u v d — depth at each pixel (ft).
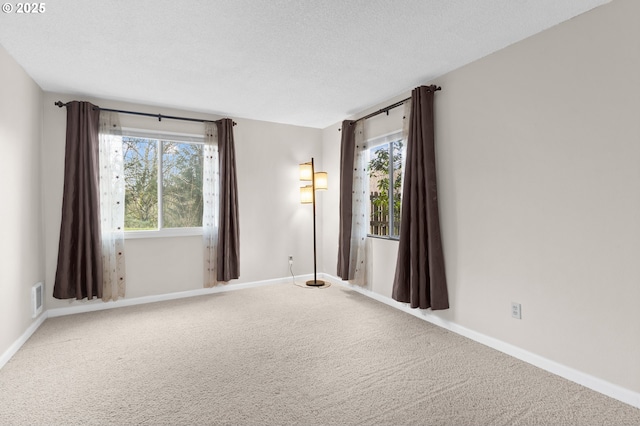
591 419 6.16
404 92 12.12
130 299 13.03
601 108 6.93
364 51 8.87
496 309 9.07
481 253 9.43
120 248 12.62
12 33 7.78
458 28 7.78
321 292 14.82
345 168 14.75
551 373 7.79
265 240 16.01
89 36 7.96
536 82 8.05
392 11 7.05
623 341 6.68
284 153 16.47
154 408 6.47
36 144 10.86
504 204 8.81
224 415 6.27
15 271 9.08
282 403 6.64
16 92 9.25
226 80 10.84
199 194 14.62
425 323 11.08
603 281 6.96
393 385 7.30
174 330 10.47
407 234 11.18
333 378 7.60
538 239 8.07
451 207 10.28
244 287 15.47
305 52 8.90
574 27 7.32
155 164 13.78
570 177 7.46
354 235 14.49
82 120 11.74
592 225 7.12
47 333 10.19
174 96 12.34
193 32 7.81
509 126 8.66
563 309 7.63
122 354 8.80
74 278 11.79
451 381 7.47
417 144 10.69
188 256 14.17
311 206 17.22
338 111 14.43
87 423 6.03
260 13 7.07
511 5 6.87
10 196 8.82
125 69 9.90
